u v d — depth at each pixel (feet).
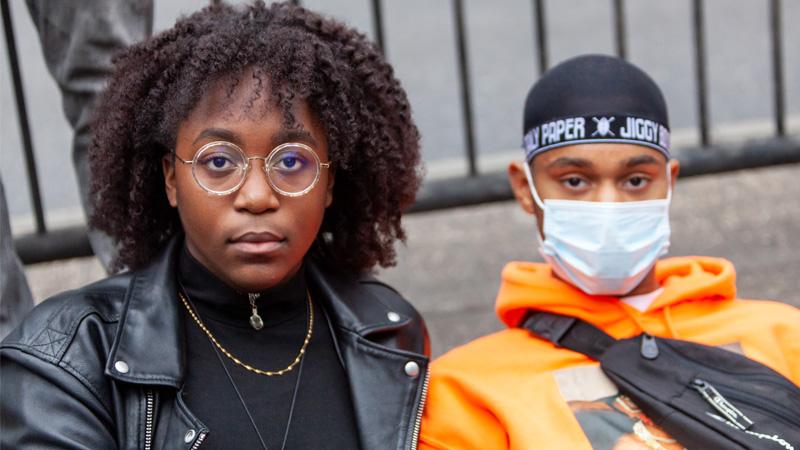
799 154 15.72
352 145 8.91
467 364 9.86
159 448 8.13
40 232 13.93
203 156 8.34
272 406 8.60
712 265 10.55
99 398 8.14
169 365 8.29
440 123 24.41
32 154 13.78
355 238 9.61
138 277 8.77
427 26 32.19
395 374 8.94
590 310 10.02
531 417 9.36
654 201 9.86
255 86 8.40
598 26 30.91
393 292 9.82
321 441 8.61
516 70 27.78
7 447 8.05
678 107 24.44
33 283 15.06
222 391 8.55
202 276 8.79
